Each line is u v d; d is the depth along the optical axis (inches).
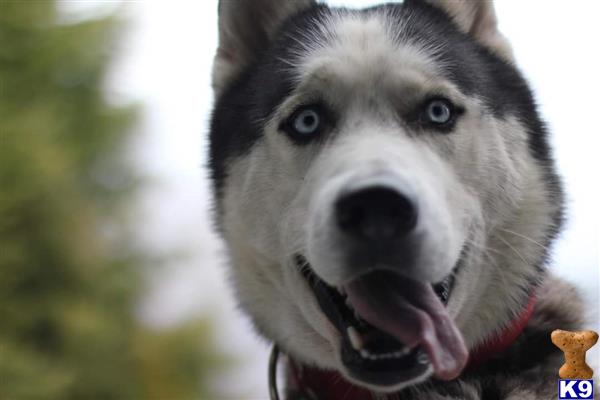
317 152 19.4
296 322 20.1
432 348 17.0
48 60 61.0
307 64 19.9
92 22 63.6
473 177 19.4
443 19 21.7
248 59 23.3
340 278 17.1
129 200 63.1
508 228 19.8
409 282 18.0
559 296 20.1
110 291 58.8
